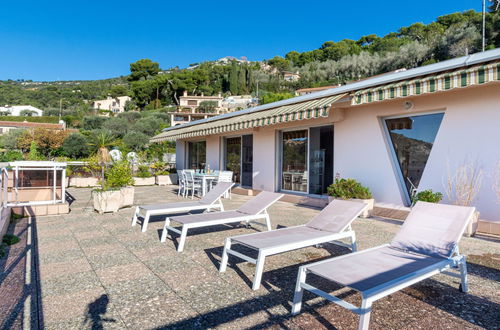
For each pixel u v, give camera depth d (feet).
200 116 273.54
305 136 41.37
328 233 17.04
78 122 252.01
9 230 24.47
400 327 10.55
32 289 13.52
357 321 10.93
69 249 19.52
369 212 30.40
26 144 126.72
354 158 34.04
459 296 13.05
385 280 10.28
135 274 15.33
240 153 54.95
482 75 20.51
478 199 24.25
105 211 31.91
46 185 32.91
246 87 391.86
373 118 32.09
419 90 23.89
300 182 42.19
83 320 10.88
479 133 24.21
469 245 20.68
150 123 201.26
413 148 29.71
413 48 232.73
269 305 12.12
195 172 52.26
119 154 65.57
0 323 10.66
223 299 12.60
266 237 15.99
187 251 19.17
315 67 313.94
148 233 23.73
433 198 24.98
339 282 10.12
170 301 12.41
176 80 352.49
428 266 11.74
